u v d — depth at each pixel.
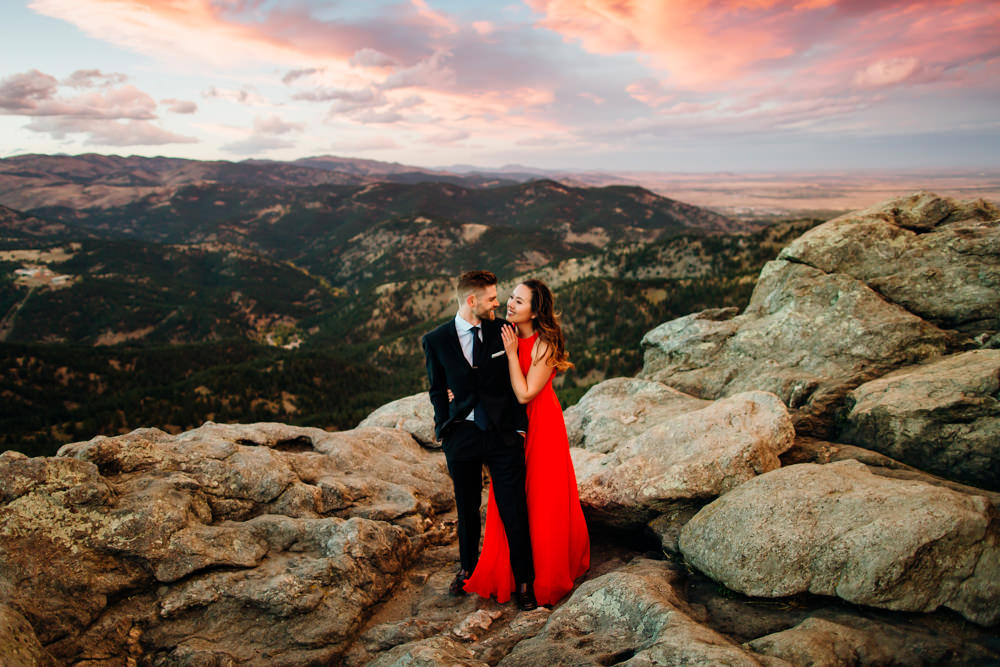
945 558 3.60
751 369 8.51
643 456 5.81
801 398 7.46
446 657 3.41
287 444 6.86
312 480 5.97
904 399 6.02
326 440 6.84
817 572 3.87
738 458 5.33
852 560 3.76
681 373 9.22
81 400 144.50
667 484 5.28
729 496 4.68
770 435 5.76
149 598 4.06
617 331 164.62
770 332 8.72
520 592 4.64
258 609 4.14
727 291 162.75
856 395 6.72
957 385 5.84
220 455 5.49
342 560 4.61
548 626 3.92
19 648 3.08
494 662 3.75
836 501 4.20
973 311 7.67
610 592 3.96
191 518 4.62
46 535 3.89
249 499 5.25
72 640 3.61
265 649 3.94
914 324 7.68
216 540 4.43
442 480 6.73
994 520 3.76
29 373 145.75
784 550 4.01
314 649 3.99
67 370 151.75
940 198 9.15
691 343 9.49
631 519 5.52
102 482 4.36
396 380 156.38
